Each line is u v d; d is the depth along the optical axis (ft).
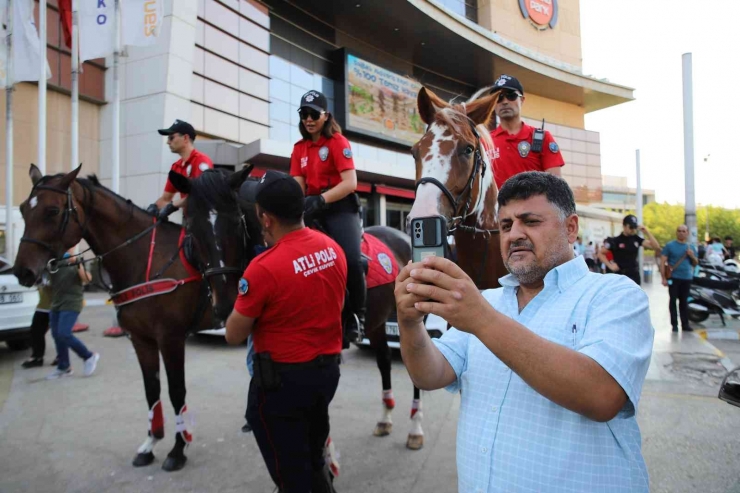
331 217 11.10
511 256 4.47
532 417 4.08
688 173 37.99
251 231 10.53
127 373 19.02
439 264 3.63
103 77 47.29
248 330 7.00
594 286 4.27
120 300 11.14
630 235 21.58
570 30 113.19
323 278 7.23
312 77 63.77
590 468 3.84
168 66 44.39
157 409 11.39
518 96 11.30
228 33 50.70
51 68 43.50
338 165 10.82
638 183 73.61
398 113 73.51
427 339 4.63
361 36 72.69
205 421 13.85
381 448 11.87
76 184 11.35
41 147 28.99
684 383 16.37
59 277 18.15
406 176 60.13
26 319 20.83
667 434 12.07
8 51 29.43
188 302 11.12
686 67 38.17
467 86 94.89
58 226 10.94
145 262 11.41
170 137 13.33
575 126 119.24
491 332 3.49
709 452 11.01
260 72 54.65
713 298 28.50
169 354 11.01
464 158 8.74
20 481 10.28
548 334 4.18
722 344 23.22
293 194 7.23
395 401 15.52
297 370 6.93
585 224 76.13
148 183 44.88
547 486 3.90
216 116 49.34
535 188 4.40
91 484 10.16
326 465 8.09
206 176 9.79
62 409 14.83
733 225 185.57
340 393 16.43
